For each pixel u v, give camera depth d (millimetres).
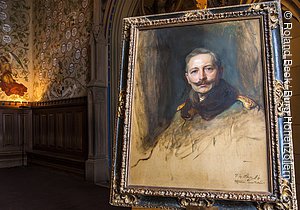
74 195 4730
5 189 5160
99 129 5777
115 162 1604
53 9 7461
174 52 1667
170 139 1576
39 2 8008
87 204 4223
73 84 6684
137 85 1679
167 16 1706
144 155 1583
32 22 8258
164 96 1641
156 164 1557
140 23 1726
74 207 4082
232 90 1551
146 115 1638
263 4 1544
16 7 8078
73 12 6777
